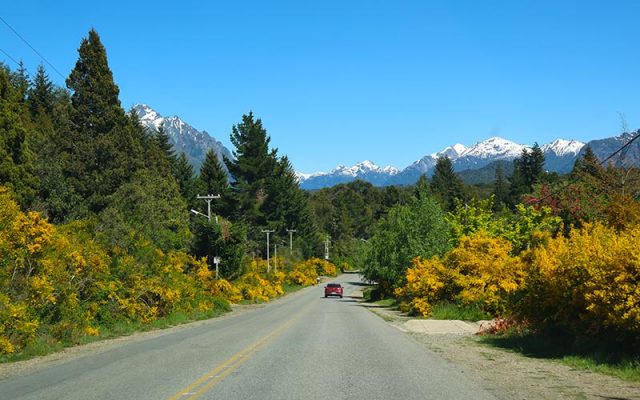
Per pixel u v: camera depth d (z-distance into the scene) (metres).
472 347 16.22
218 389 9.13
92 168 50.38
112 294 24.05
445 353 14.62
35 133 46.12
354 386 9.45
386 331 21.67
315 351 14.68
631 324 11.27
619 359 11.86
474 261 29.30
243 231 52.75
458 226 43.97
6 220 17.31
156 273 29.16
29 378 10.85
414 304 32.31
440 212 45.53
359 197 168.50
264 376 10.48
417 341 17.89
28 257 17.80
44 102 72.56
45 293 17.69
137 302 26.17
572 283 13.65
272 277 73.94
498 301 26.30
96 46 53.50
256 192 94.31
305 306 45.69
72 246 21.05
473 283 28.23
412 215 45.78
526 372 11.31
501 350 15.43
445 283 30.91
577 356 13.08
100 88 52.88
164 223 43.59
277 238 93.69
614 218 17.69
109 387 9.47
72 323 18.91
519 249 39.03
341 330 22.00
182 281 32.09
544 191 36.88
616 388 9.52
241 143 92.06
